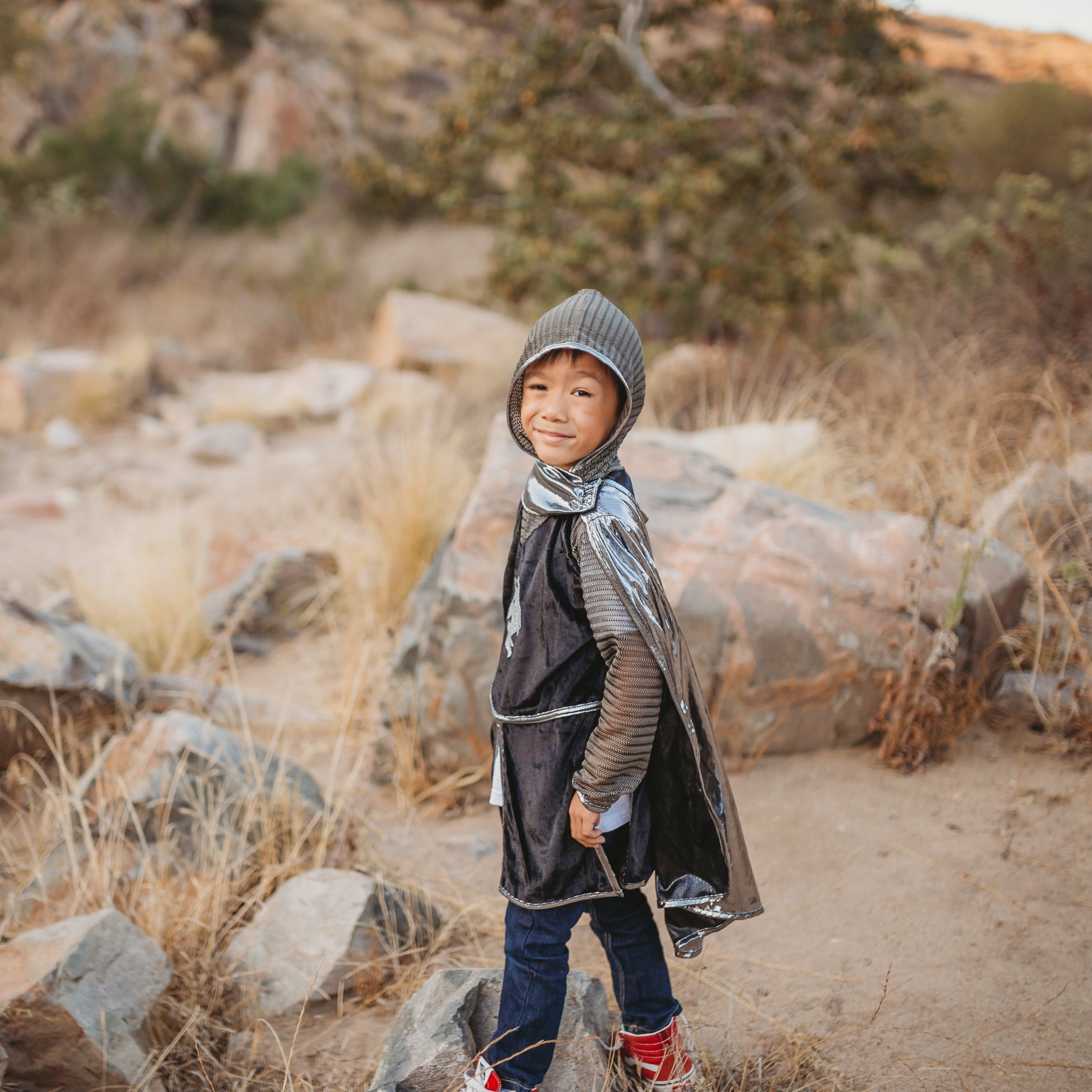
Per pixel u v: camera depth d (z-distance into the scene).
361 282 15.30
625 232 9.03
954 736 3.31
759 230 8.70
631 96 9.25
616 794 1.63
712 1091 2.08
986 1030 2.22
